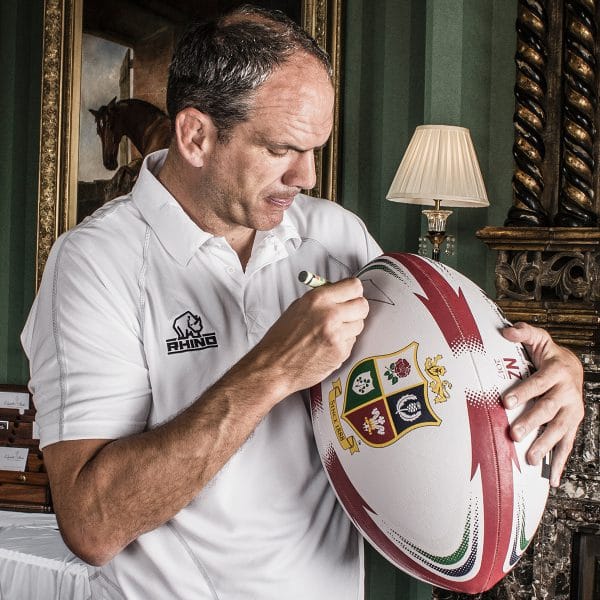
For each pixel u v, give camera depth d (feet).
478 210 8.61
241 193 3.20
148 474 2.97
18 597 7.73
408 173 7.64
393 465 3.00
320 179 9.34
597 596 7.30
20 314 10.80
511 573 7.54
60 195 10.33
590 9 7.79
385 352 3.09
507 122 8.52
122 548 3.15
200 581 3.35
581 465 7.24
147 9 9.91
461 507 2.95
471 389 2.99
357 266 3.91
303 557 3.42
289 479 3.41
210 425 2.97
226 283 3.47
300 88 3.02
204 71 3.09
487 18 8.55
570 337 7.54
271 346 3.03
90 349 3.20
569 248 7.64
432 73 8.54
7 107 10.85
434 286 3.22
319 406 3.23
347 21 9.37
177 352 3.36
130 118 10.00
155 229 3.43
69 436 3.14
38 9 10.68
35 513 9.57
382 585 8.73
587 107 7.78
